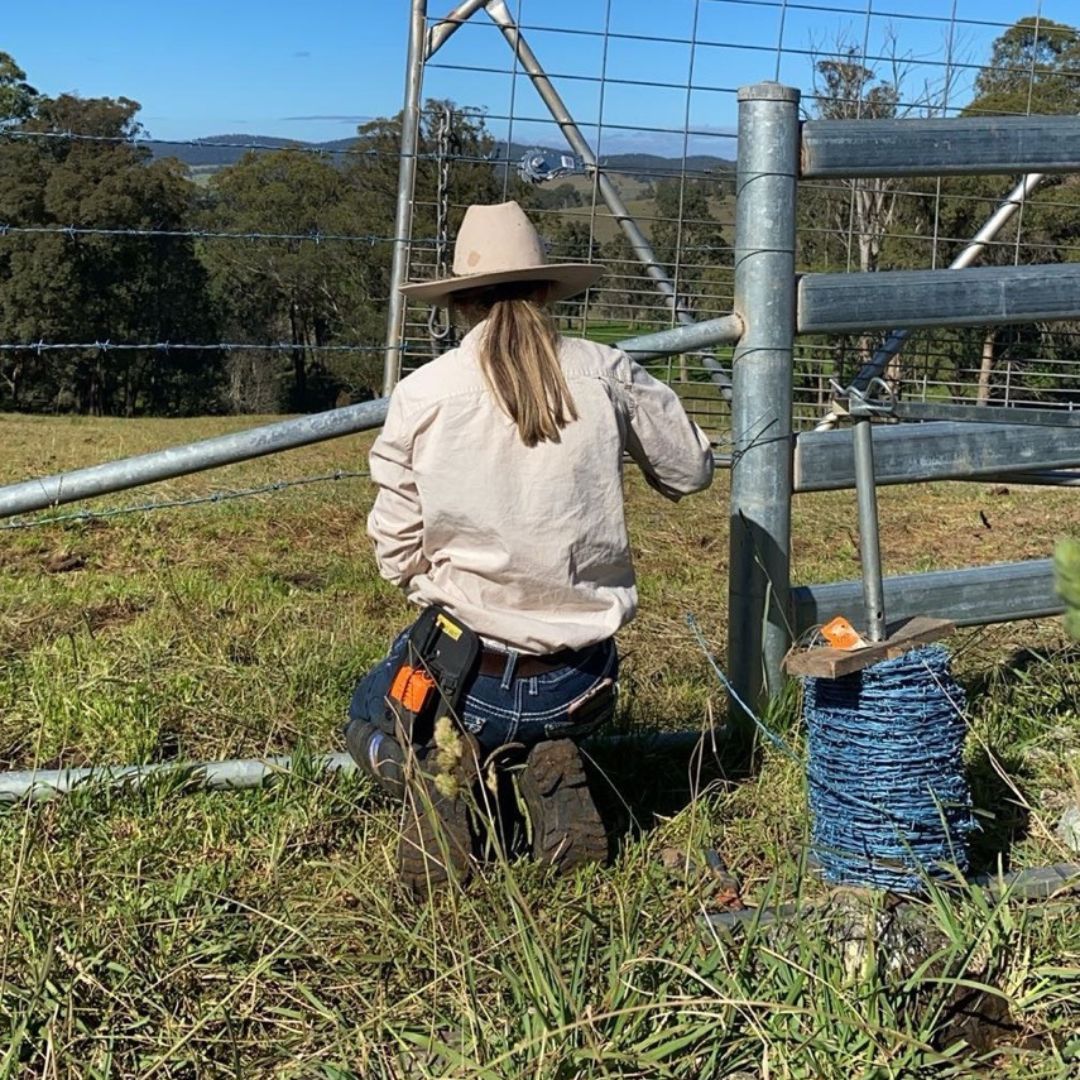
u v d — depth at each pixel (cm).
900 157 363
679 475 320
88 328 4475
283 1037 244
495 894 276
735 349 371
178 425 1858
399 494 297
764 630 372
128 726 374
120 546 680
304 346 464
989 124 366
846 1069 217
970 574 387
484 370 289
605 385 300
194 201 4566
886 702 282
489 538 290
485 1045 225
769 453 368
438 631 294
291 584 593
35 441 1362
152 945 268
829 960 242
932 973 249
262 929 272
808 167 360
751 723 370
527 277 298
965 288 371
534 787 290
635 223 526
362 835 319
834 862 289
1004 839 321
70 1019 235
